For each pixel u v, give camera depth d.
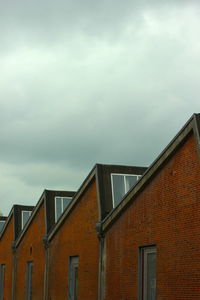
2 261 37.03
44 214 28.81
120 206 19.14
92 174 22.19
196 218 14.91
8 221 36.47
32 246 30.61
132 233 18.50
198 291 14.60
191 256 15.03
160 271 16.52
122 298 18.80
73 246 24.02
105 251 20.34
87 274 22.05
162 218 16.64
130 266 18.45
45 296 27.06
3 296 36.19
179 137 15.68
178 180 15.89
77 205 23.83
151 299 17.31
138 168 22.56
